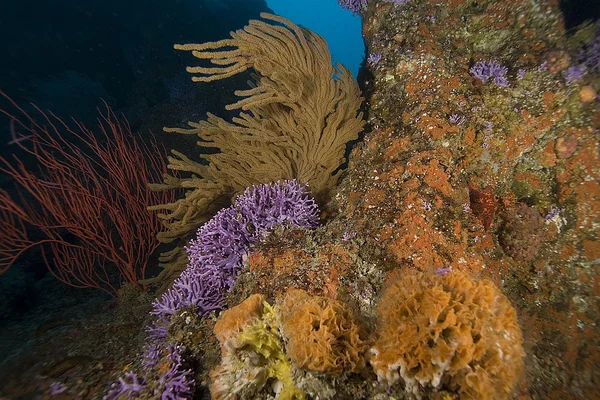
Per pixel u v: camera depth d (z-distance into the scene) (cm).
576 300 318
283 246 301
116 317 432
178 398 254
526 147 358
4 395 290
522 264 331
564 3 403
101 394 277
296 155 428
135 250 595
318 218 353
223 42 326
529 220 330
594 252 328
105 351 344
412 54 397
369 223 308
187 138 896
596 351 297
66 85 1405
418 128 351
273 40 346
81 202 465
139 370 288
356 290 271
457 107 359
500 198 361
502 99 362
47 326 428
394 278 259
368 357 194
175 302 321
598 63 362
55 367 317
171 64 1248
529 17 413
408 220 293
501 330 174
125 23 1524
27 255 626
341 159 412
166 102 1074
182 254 450
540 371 281
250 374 213
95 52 1447
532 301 320
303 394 200
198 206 407
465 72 388
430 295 181
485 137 353
